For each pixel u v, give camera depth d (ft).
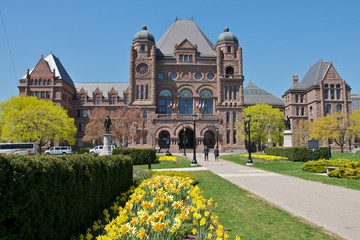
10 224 15.94
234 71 226.17
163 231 21.58
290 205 35.81
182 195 37.50
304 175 66.54
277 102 293.23
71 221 22.52
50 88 233.14
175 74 230.89
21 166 16.78
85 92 264.93
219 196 41.70
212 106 229.04
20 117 168.14
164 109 227.61
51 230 19.22
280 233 24.80
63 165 21.48
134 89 219.20
